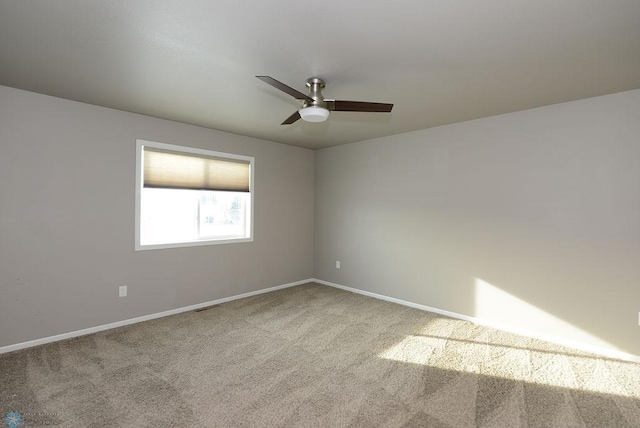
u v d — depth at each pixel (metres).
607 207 2.87
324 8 1.65
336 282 5.23
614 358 2.80
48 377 2.40
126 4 1.63
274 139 4.75
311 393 2.24
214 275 4.26
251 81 2.61
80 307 3.19
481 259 3.64
